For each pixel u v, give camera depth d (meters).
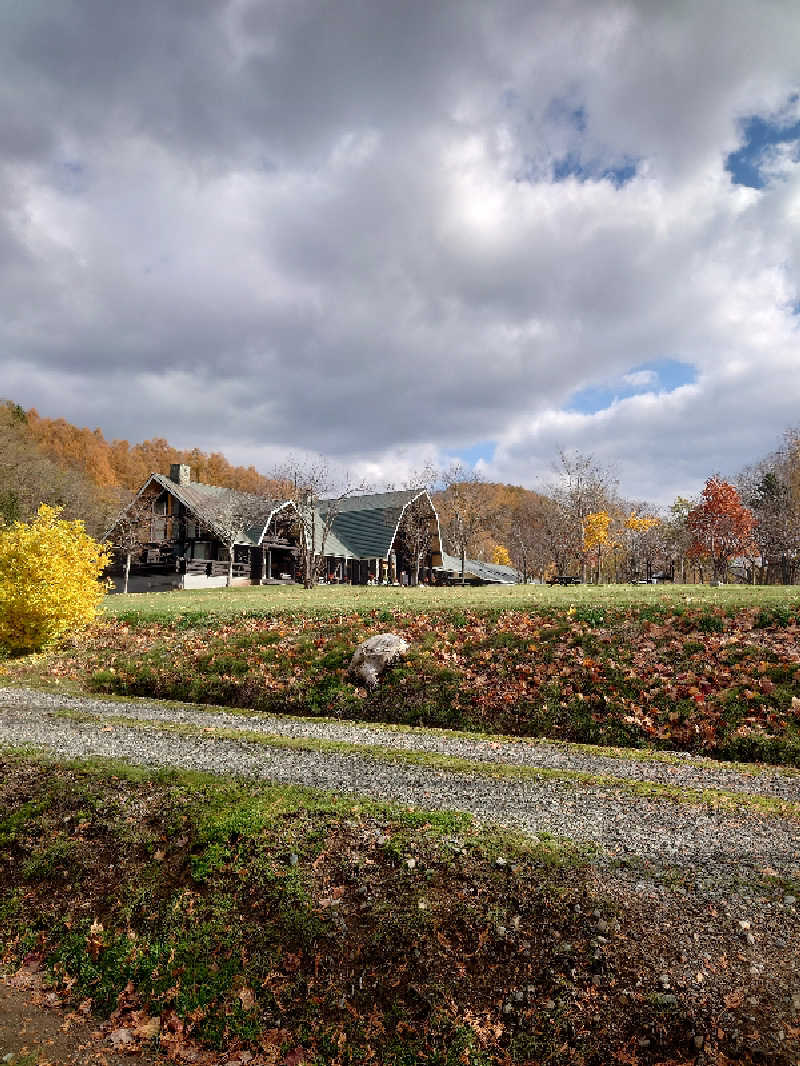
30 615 19.23
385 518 50.97
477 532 67.25
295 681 14.79
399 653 14.63
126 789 8.42
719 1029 4.71
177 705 14.35
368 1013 5.39
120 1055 5.47
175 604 24.75
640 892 5.90
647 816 7.39
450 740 11.22
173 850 7.26
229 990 5.79
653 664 12.69
